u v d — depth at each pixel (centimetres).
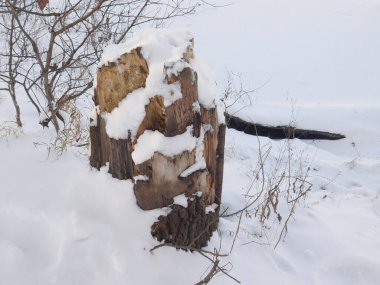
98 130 258
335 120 648
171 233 239
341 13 1312
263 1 1457
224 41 1133
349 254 285
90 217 246
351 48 1060
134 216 238
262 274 259
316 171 486
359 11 1312
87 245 234
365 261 279
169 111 220
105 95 242
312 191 409
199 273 239
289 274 266
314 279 265
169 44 236
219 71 935
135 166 233
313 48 1070
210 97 239
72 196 260
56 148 308
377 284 274
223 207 319
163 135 227
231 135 583
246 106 654
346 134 634
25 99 588
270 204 331
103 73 236
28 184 276
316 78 891
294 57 1015
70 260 229
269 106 676
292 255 283
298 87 847
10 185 277
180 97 219
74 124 390
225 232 281
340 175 482
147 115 229
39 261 232
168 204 237
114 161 246
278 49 1072
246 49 1076
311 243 295
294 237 298
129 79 233
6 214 257
